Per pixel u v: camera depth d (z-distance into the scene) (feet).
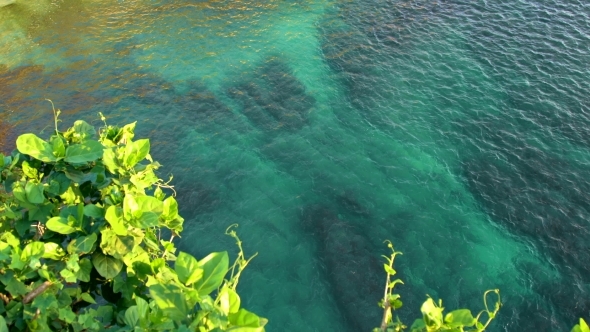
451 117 98.94
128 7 137.49
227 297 20.29
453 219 80.84
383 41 120.06
